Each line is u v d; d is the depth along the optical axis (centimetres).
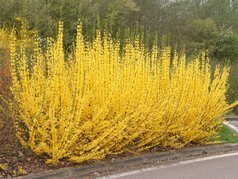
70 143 768
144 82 932
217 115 1202
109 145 863
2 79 949
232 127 1617
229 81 2456
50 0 1958
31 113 784
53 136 754
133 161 892
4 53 1042
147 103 928
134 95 898
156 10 2958
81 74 811
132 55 955
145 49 1204
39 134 797
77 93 789
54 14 1894
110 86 848
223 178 845
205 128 1195
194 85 1109
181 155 1011
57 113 786
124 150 903
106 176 790
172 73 1084
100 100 828
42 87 792
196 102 1105
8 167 757
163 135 1025
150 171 849
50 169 775
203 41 3494
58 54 800
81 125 815
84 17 1973
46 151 779
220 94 1196
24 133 855
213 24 3644
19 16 1753
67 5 1939
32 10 1817
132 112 897
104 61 873
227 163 977
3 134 854
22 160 791
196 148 1068
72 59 939
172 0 3434
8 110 877
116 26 2072
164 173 842
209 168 916
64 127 764
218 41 3506
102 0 2288
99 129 816
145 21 2738
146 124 941
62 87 782
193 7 4266
